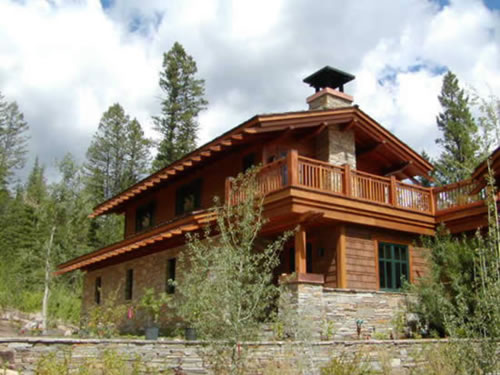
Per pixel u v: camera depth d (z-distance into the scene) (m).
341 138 17.44
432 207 17.14
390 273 16.03
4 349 8.33
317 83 19.77
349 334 13.31
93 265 22.89
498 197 14.01
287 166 13.72
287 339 11.01
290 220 14.12
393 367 11.05
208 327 7.88
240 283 8.04
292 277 12.24
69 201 20.98
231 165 17.77
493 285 7.40
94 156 47.59
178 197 20.73
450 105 37.00
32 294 24.45
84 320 18.70
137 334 17.92
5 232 38.38
